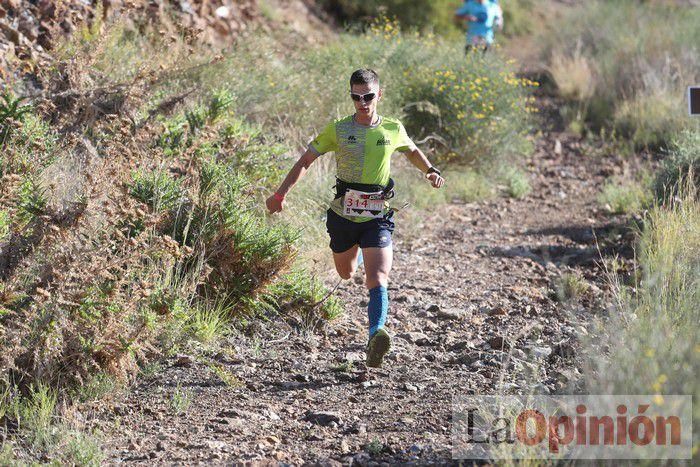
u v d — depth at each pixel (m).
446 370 10.89
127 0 16.56
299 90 20.84
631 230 18.17
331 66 23.05
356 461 8.14
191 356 10.83
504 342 11.83
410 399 9.88
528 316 13.17
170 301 10.80
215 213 12.46
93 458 8.03
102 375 9.62
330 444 8.63
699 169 17.77
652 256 13.03
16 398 8.77
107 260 10.12
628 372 7.79
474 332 12.52
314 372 10.81
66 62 15.18
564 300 13.36
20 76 15.95
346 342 12.04
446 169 23.11
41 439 8.38
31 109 13.34
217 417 9.29
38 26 17.92
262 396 9.97
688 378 7.49
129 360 9.70
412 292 14.57
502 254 17.38
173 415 9.31
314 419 9.28
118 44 19.11
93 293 9.56
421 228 19.11
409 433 8.88
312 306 12.63
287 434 8.92
